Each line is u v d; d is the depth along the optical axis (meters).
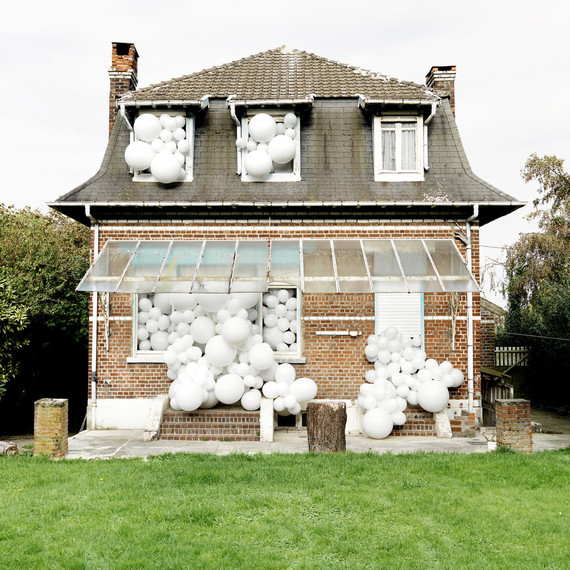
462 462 10.98
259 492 9.16
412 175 16.72
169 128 16.78
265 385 14.68
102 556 7.04
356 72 19.20
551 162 27.88
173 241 16.16
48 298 17.55
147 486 9.47
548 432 16.44
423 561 6.98
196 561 6.90
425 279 14.75
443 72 19.55
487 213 16.94
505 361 23.55
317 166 16.84
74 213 16.88
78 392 21.30
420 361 15.47
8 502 8.73
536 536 7.65
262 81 18.59
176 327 15.83
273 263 15.09
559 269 26.39
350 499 8.84
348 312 16.19
